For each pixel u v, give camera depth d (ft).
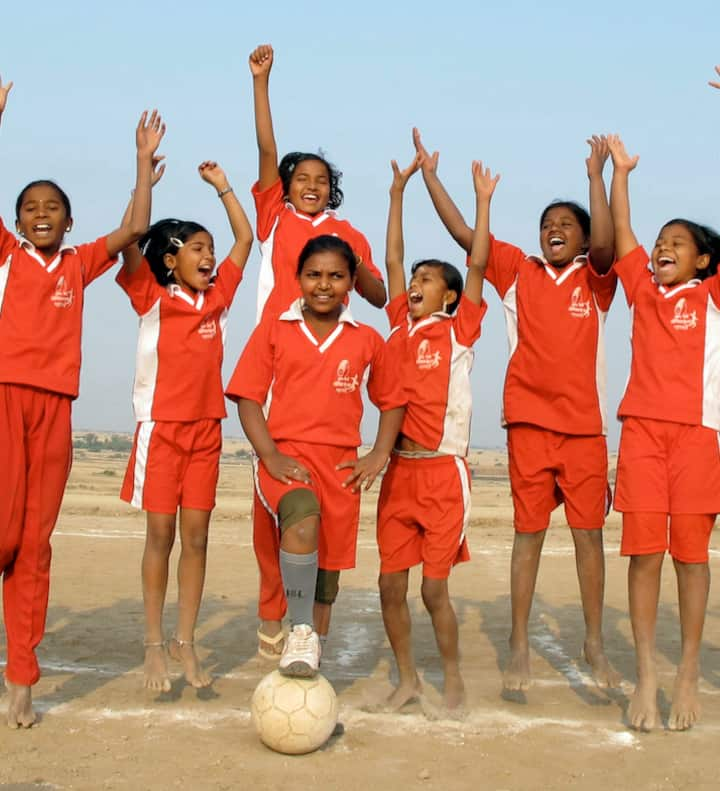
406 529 20.67
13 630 19.06
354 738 18.54
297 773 16.44
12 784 15.55
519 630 22.56
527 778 16.48
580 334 22.53
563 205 22.88
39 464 19.22
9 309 19.11
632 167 21.40
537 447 22.66
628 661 26.99
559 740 18.71
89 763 16.71
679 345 20.01
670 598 39.37
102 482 127.85
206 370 21.71
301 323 19.88
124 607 34.40
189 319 21.49
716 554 54.13
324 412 19.58
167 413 21.31
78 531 59.21
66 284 19.61
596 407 22.71
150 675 20.98
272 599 23.71
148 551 21.31
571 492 22.91
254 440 19.33
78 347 19.89
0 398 18.80
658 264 20.42
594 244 21.93
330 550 19.74
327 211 24.13
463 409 20.58
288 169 24.07
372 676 24.48
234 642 28.55
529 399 22.75
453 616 20.21
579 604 37.06
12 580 19.15
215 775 16.24
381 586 20.79
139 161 20.53
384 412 20.18
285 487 18.74
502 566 48.24
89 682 22.81
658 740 18.79
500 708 21.07
